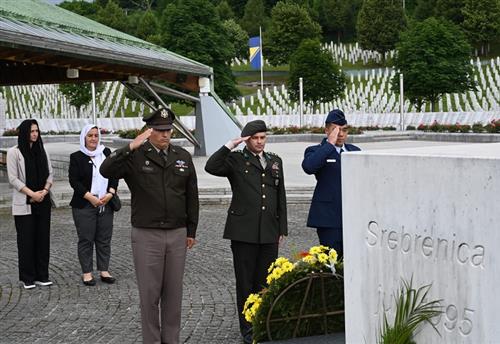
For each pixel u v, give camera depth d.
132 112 56.53
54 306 8.56
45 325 7.78
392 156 4.57
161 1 109.62
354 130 37.62
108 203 9.69
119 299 8.83
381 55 83.19
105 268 9.76
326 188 7.21
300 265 6.57
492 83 54.94
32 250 9.45
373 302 4.77
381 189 4.66
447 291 4.27
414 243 4.46
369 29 81.62
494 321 4.00
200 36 46.50
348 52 85.25
